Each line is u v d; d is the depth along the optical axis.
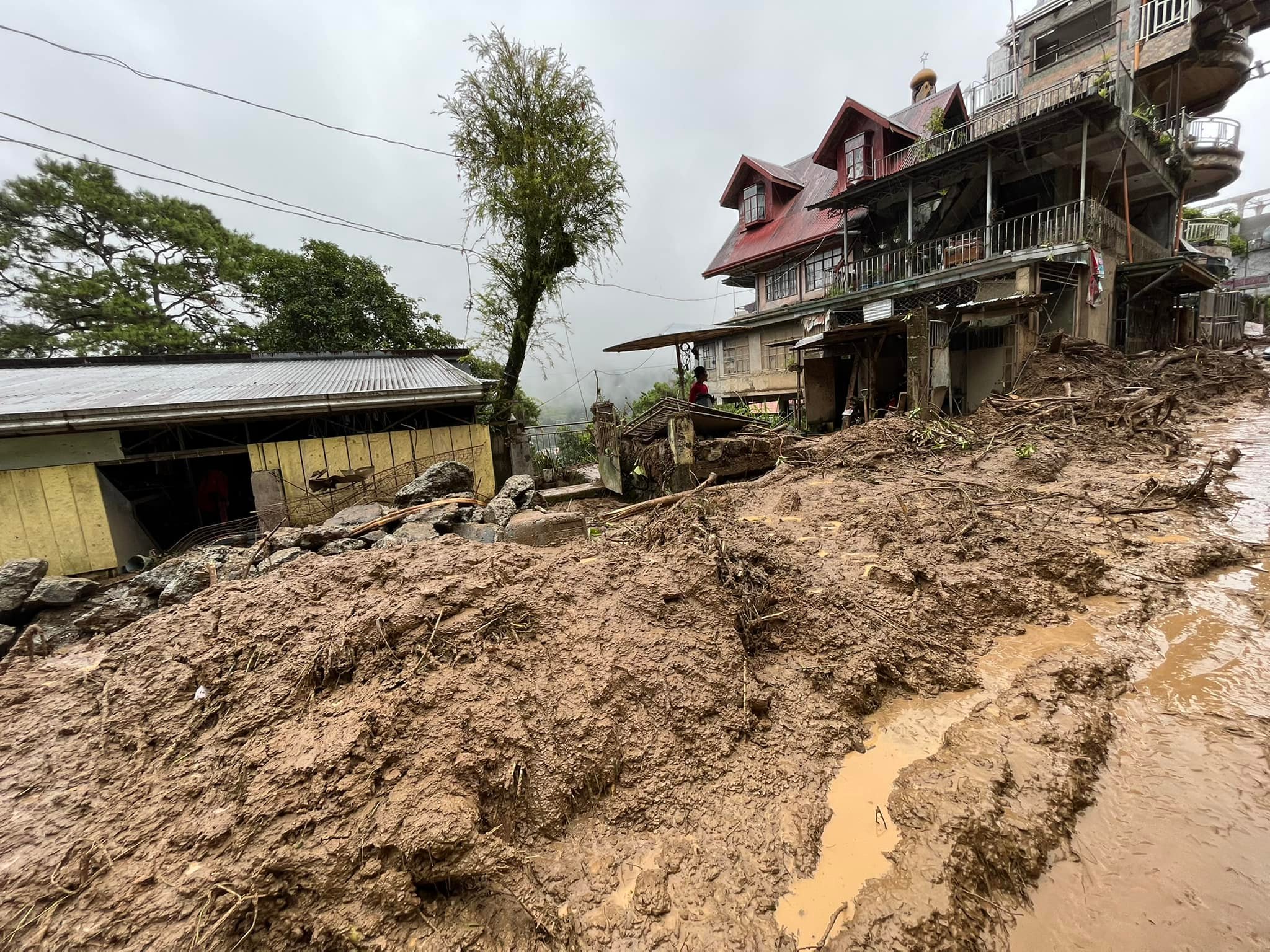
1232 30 16.08
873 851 2.09
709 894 1.94
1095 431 8.80
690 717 2.63
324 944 1.74
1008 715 2.81
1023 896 1.94
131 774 2.17
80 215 16.86
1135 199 17.84
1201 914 1.80
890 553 4.53
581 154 14.40
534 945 1.76
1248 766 2.40
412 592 2.90
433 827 1.88
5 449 7.29
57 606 4.81
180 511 10.82
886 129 16.83
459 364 18.11
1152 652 3.38
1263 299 33.38
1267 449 7.87
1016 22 18.84
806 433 13.33
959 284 13.31
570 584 3.18
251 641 2.67
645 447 10.55
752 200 22.28
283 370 11.83
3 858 1.84
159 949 1.61
